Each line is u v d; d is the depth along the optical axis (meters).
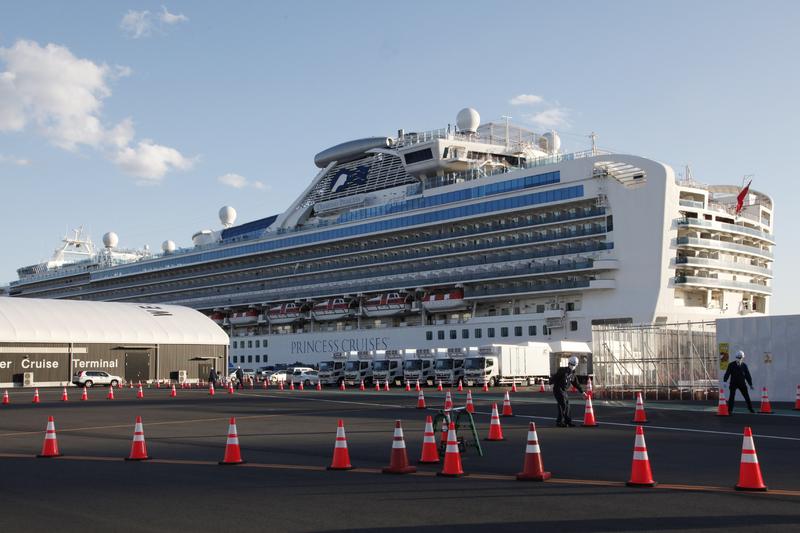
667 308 75.62
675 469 17.06
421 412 36.91
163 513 12.58
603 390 46.56
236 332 120.81
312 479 16.00
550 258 83.38
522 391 61.66
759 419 30.56
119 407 42.75
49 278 159.75
